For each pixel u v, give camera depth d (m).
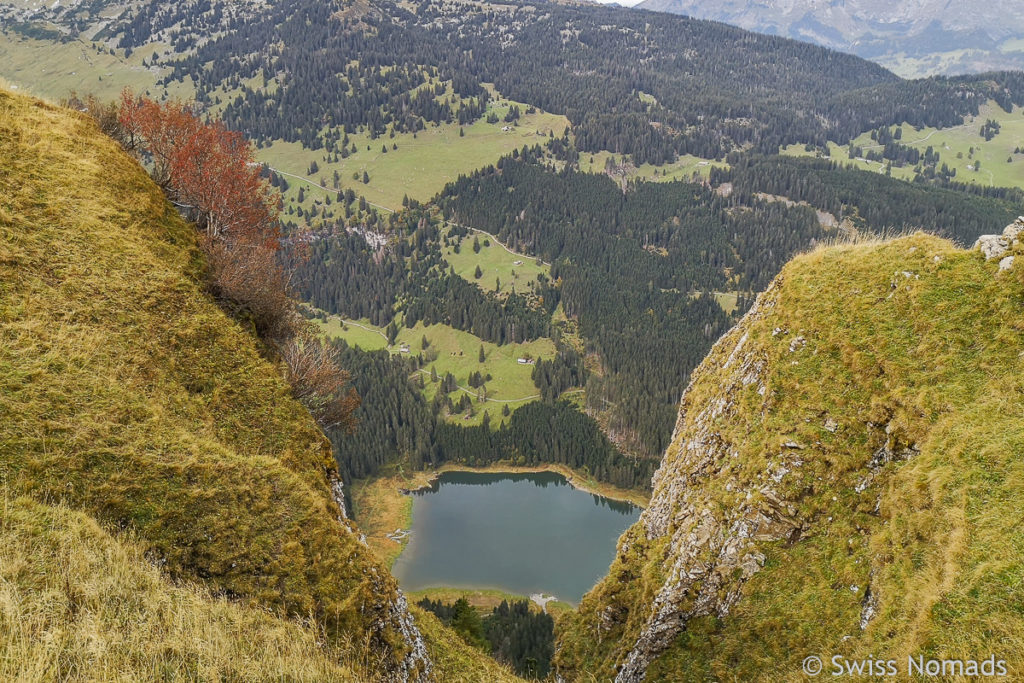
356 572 19.81
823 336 25.39
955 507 16.84
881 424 21.75
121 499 17.19
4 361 18.81
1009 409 18.34
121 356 21.33
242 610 16.64
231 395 23.70
